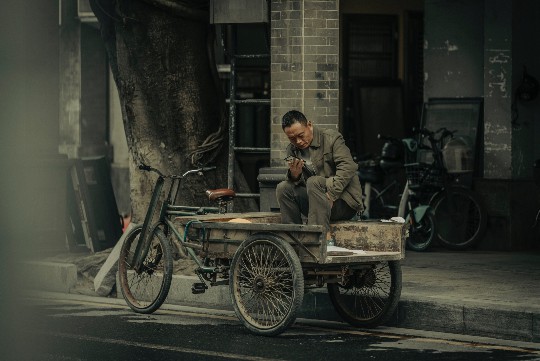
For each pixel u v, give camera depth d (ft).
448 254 55.21
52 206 55.83
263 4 48.93
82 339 35.68
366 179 62.54
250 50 73.10
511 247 57.41
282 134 49.01
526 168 59.36
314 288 37.81
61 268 48.34
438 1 62.90
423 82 69.00
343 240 38.45
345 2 74.33
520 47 58.95
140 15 51.06
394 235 37.32
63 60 85.56
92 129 85.56
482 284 42.45
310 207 37.86
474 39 61.93
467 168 57.93
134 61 51.42
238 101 50.60
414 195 57.67
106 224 56.59
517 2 58.65
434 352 33.45
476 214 58.13
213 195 41.39
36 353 33.14
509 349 33.99
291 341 35.47
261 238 36.29
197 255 40.91
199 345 34.60
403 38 75.05
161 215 42.32
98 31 85.61
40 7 56.59
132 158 52.08
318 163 38.78
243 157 73.56
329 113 48.75
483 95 61.57
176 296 44.62
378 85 74.69
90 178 56.70
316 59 48.67
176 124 51.70
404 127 74.90
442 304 37.42
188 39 51.75
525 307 35.68
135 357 32.48
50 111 57.00
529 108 59.31
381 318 37.96
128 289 42.88
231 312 42.27
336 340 35.73
